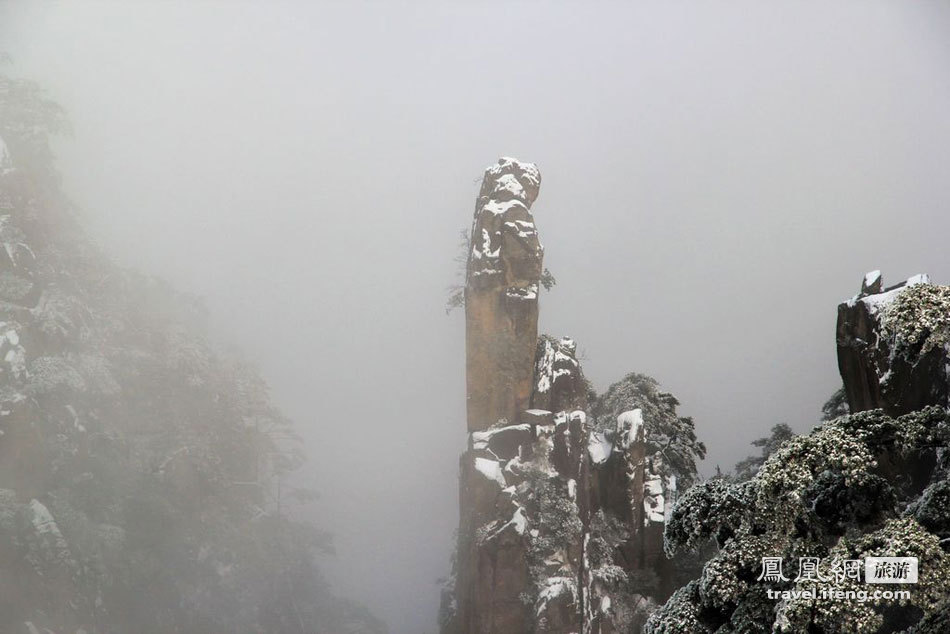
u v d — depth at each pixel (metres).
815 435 20.03
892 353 32.38
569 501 74.88
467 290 81.62
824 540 20.25
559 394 80.00
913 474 28.55
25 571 77.12
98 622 81.06
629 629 71.31
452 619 79.31
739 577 20.58
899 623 24.83
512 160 84.38
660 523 74.00
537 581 72.75
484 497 75.56
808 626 18.50
